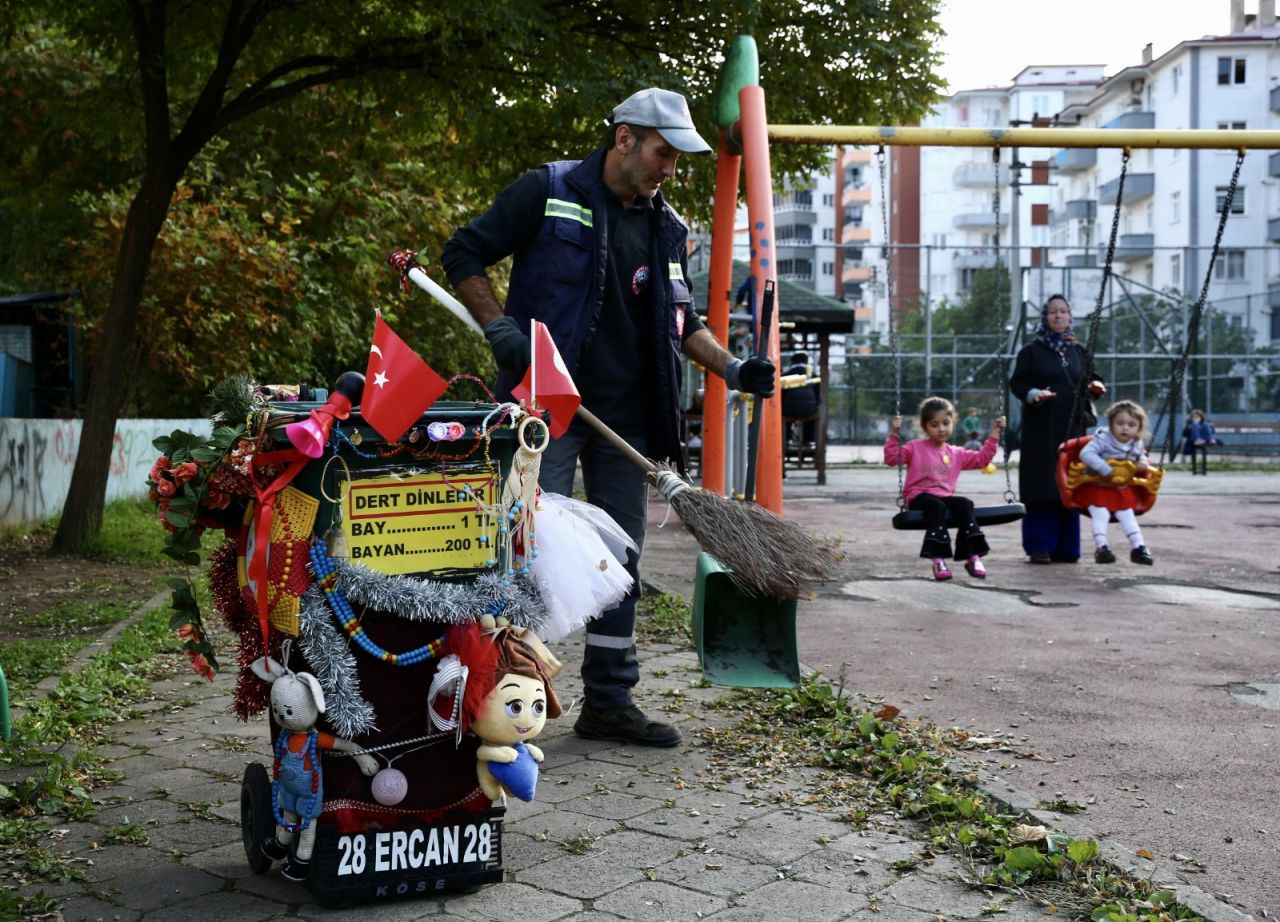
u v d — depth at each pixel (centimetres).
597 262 460
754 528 402
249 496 323
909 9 1262
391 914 322
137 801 415
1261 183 5788
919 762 442
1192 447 2758
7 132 1600
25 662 627
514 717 318
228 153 1848
